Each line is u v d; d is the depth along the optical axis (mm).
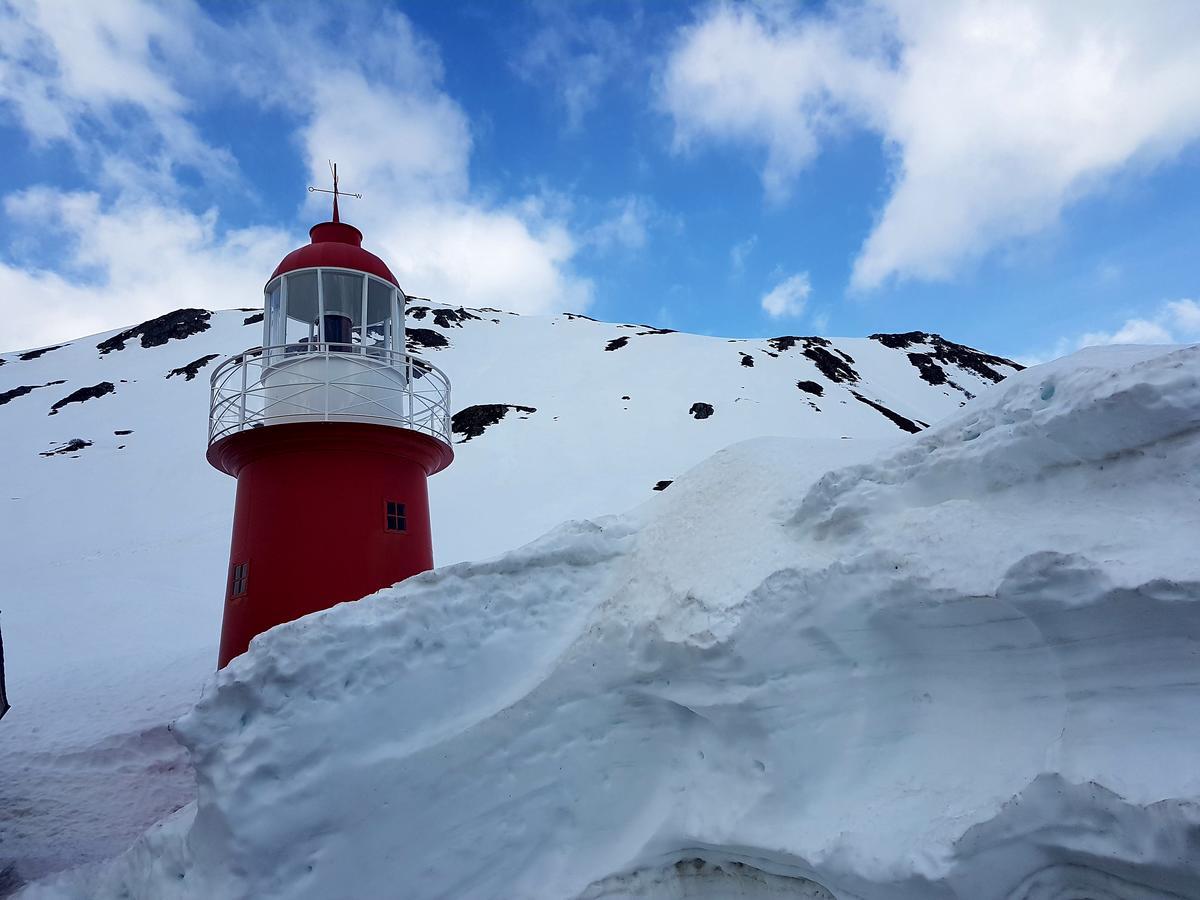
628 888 5414
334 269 10164
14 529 35938
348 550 8953
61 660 17375
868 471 5570
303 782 5059
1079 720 4074
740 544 5836
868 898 4375
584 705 5793
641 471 42500
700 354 66875
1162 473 4281
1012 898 4012
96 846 8711
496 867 5516
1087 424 4473
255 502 9258
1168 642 3836
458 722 5629
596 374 63156
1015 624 4348
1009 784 4094
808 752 5000
